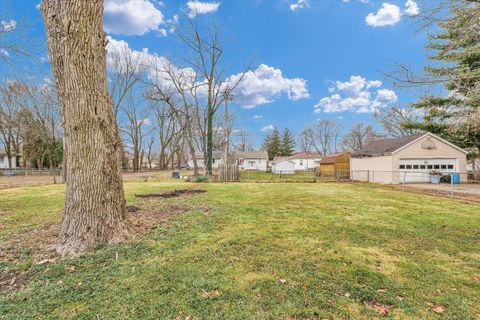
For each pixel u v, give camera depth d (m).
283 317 2.11
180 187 13.02
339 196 9.34
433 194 10.40
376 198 8.91
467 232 4.61
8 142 32.22
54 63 3.57
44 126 27.06
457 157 16.83
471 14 5.32
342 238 4.16
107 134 3.77
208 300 2.33
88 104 3.54
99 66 3.69
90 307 2.21
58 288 2.50
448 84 6.19
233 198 8.64
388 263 3.20
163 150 42.78
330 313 2.17
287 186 13.62
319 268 3.02
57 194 10.12
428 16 5.84
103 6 3.81
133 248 3.53
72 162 3.53
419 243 3.98
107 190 3.73
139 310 2.17
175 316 2.11
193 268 2.97
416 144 16.64
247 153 50.97
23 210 6.58
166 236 4.13
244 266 3.05
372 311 2.20
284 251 3.56
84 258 3.18
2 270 2.88
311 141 63.09
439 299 2.39
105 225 3.68
